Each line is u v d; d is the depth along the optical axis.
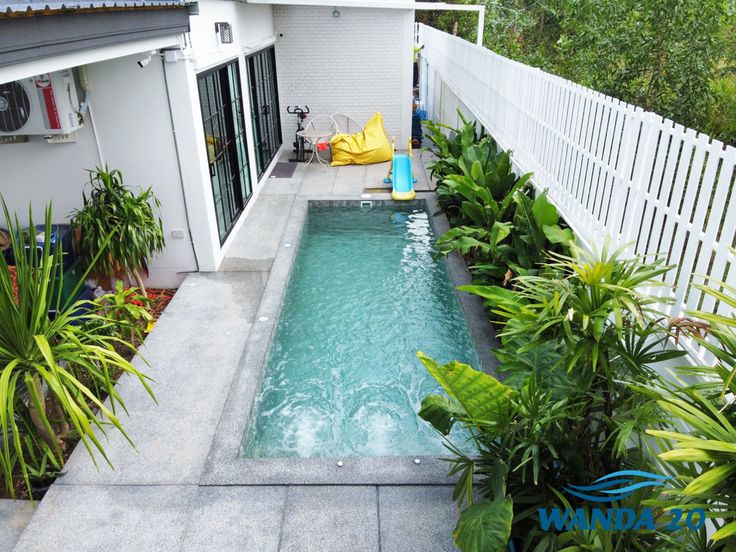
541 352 3.10
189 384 4.59
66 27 3.02
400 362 5.08
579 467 2.80
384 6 10.02
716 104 7.84
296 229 7.88
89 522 3.32
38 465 3.51
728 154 2.62
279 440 4.12
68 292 5.23
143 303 5.71
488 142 7.62
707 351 2.73
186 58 5.55
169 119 5.76
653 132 3.44
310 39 11.46
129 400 4.39
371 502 3.46
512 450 2.81
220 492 3.54
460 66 10.59
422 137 13.36
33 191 5.86
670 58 7.75
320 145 11.59
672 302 2.64
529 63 12.99
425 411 3.22
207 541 3.20
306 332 5.57
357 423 4.30
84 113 5.59
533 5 14.90
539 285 2.86
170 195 6.12
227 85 7.58
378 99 12.01
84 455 3.83
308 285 6.57
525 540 2.79
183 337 5.25
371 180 10.21
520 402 2.76
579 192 4.80
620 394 2.80
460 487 3.01
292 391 4.68
